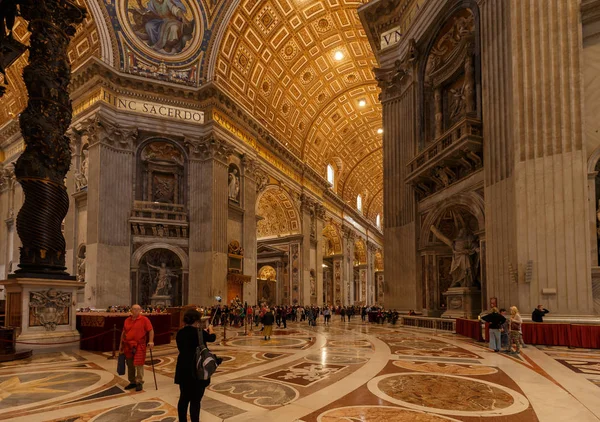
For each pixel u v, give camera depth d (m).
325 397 4.96
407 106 17.81
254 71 26.16
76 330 9.76
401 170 18.03
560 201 9.65
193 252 21.69
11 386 5.78
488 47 12.11
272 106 28.72
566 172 9.66
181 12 23.08
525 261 9.87
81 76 20.86
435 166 14.42
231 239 23.50
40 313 9.08
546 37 10.23
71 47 22.45
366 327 17.27
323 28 27.14
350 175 43.72
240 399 4.91
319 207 35.16
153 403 4.83
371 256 49.81
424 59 16.66
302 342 11.31
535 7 10.41
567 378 5.90
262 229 33.44
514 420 4.00
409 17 18.38
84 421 4.16
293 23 25.95
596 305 9.34
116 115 20.95
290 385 5.65
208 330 3.98
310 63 29.30
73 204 21.27
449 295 14.47
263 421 4.06
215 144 22.48
